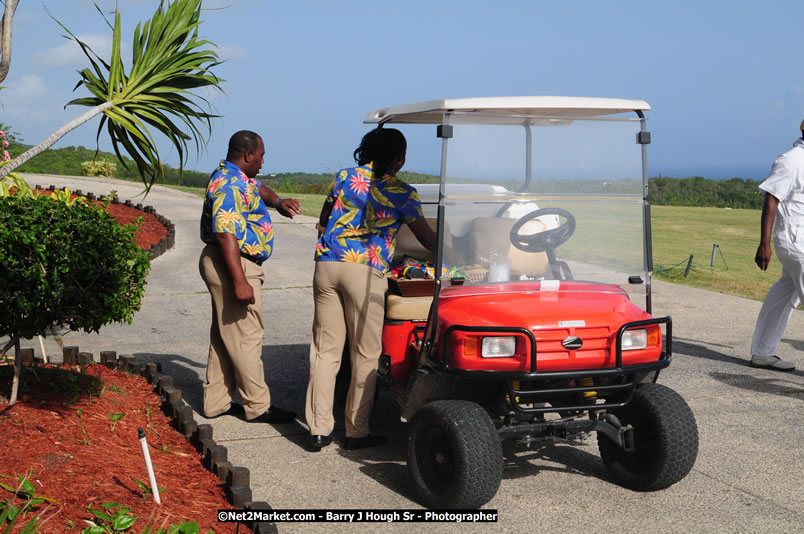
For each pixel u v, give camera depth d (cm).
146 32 443
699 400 545
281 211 491
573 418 373
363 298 421
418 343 407
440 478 356
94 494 307
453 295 375
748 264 1324
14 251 354
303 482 389
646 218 385
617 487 389
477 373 338
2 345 619
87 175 2283
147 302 825
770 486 394
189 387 546
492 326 337
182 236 1234
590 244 383
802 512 364
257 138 459
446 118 361
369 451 436
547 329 343
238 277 438
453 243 371
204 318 762
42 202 372
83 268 375
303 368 609
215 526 309
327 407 434
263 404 477
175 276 961
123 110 429
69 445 352
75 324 399
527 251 380
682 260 1330
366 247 421
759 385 585
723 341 733
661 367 360
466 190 367
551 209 379
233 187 442
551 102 366
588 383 368
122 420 410
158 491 325
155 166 438
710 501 374
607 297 376
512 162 371
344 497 371
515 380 348
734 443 457
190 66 446
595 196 381
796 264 592
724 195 3572
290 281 979
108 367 517
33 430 360
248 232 455
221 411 488
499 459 340
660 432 366
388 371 424
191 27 450
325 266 425
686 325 802
